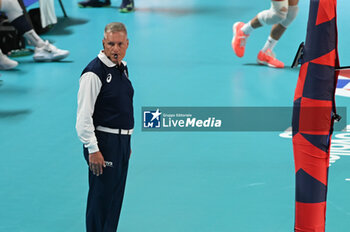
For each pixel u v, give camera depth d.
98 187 11.31
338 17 37.88
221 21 37.25
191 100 22.75
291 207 14.41
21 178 16.03
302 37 32.91
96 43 31.88
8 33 29.66
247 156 17.59
